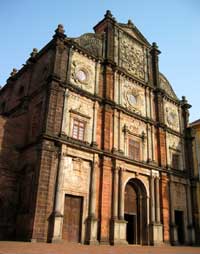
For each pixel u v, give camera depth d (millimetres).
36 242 21109
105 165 28578
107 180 28219
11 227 24344
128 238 31656
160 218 32719
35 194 22672
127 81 36031
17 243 19500
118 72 34906
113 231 26484
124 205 30781
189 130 42844
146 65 40469
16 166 27094
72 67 30016
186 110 43812
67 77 28688
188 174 39719
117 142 31109
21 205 24828
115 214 27375
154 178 33875
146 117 36094
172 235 32969
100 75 32750
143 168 32875
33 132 27719
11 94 36875
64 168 25391
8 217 24688
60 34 29484
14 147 27625
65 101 27656
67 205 24938
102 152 28625
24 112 29844
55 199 23531
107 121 30594
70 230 24406
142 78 38625
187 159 40875
